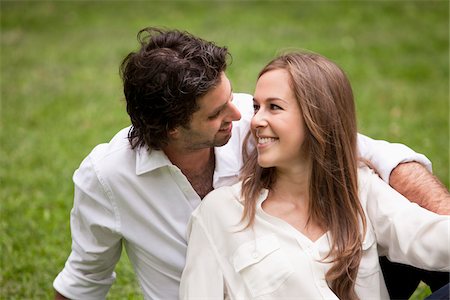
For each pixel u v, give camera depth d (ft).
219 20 40.09
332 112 9.84
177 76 9.45
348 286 9.74
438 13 42.27
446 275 10.20
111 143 10.53
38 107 27.66
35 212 18.72
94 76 31.55
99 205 10.41
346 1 44.32
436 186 10.25
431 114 26.63
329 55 33.63
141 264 10.85
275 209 10.19
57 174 21.33
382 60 33.50
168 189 10.35
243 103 11.16
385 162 10.53
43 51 35.58
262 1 44.60
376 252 10.00
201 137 9.86
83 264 10.99
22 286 15.26
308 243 9.77
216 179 10.62
